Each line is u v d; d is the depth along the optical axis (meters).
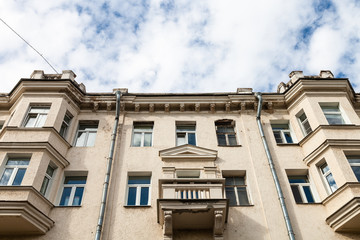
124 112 15.94
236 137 15.31
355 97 16.44
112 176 12.99
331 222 11.34
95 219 11.59
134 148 14.23
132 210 11.87
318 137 13.64
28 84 15.24
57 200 12.39
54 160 12.84
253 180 13.05
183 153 13.83
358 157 12.72
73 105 15.52
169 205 10.53
